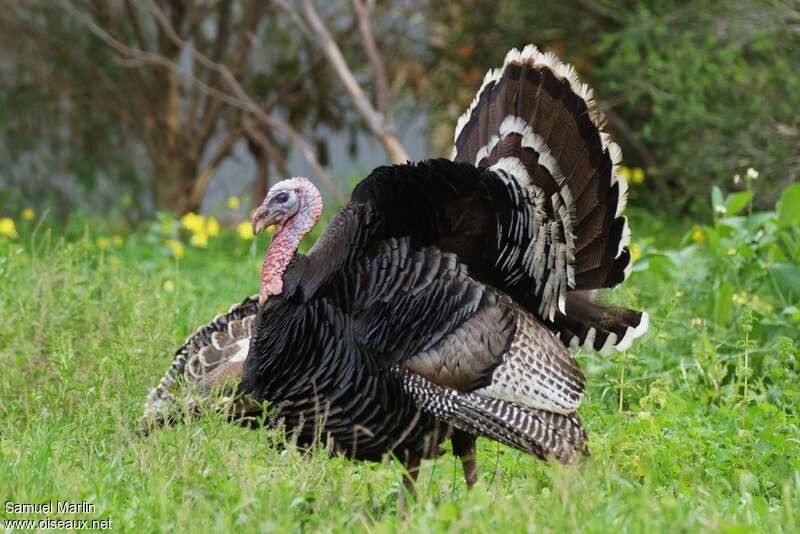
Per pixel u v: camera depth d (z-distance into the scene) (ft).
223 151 81.97
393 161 69.05
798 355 39.91
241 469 29.30
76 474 29.86
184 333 43.55
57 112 84.53
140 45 78.95
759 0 61.93
